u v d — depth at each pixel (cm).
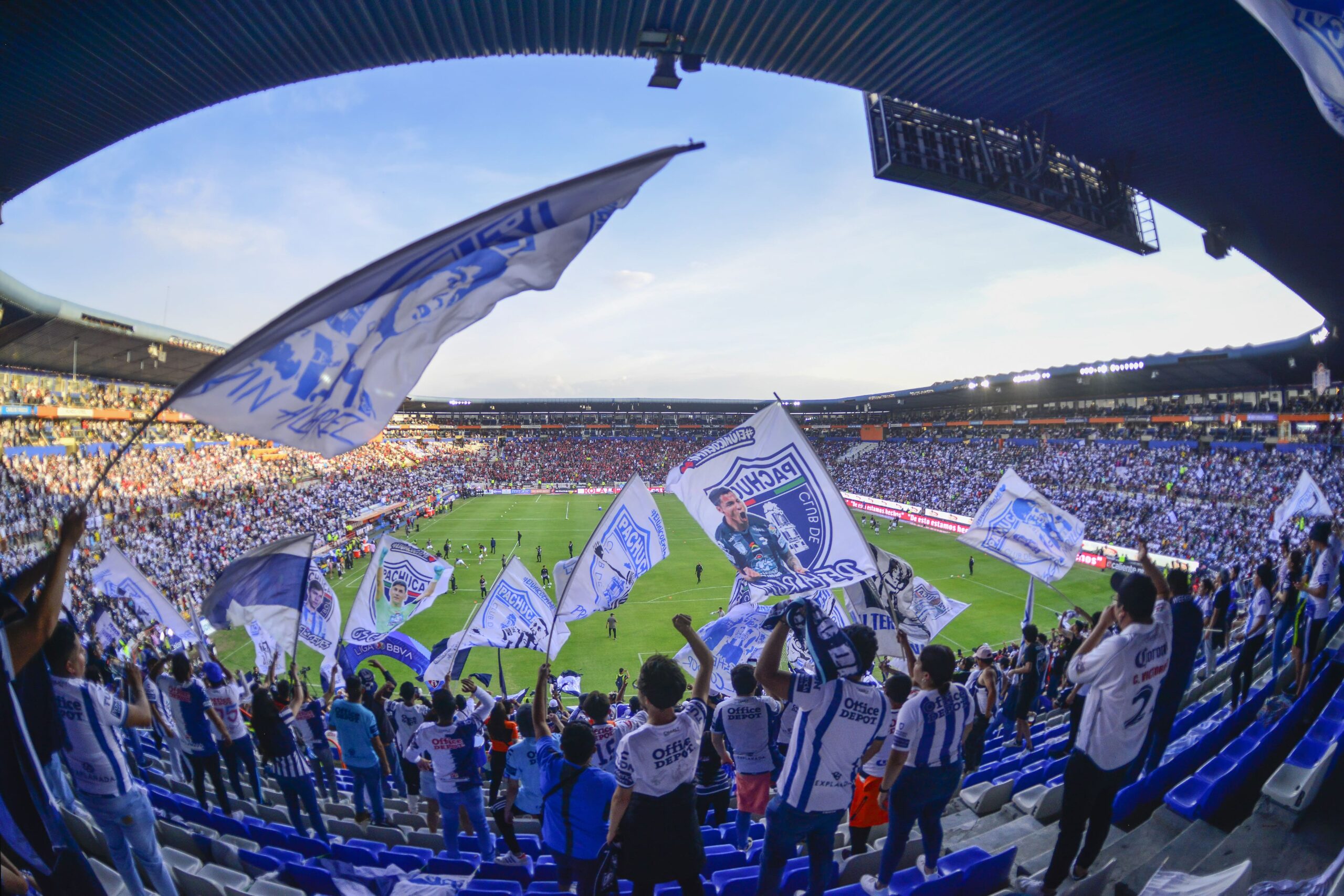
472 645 1194
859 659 420
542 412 12188
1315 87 462
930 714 486
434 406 11444
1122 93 1848
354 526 5050
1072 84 1839
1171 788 693
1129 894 496
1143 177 2367
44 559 347
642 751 400
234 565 854
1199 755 745
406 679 2436
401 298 451
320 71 1797
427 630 2969
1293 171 2069
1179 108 1864
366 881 590
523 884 671
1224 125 1897
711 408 11631
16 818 309
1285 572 1084
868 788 641
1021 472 6588
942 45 1712
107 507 3888
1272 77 1642
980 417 8812
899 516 6462
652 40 1692
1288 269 2902
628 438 11994
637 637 2862
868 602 951
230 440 6406
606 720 707
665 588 3706
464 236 387
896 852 513
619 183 395
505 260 459
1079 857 501
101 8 1420
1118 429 6675
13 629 338
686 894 415
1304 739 651
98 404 5019
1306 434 4984
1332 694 872
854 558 623
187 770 1080
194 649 2036
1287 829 560
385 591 1276
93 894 343
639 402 11519
